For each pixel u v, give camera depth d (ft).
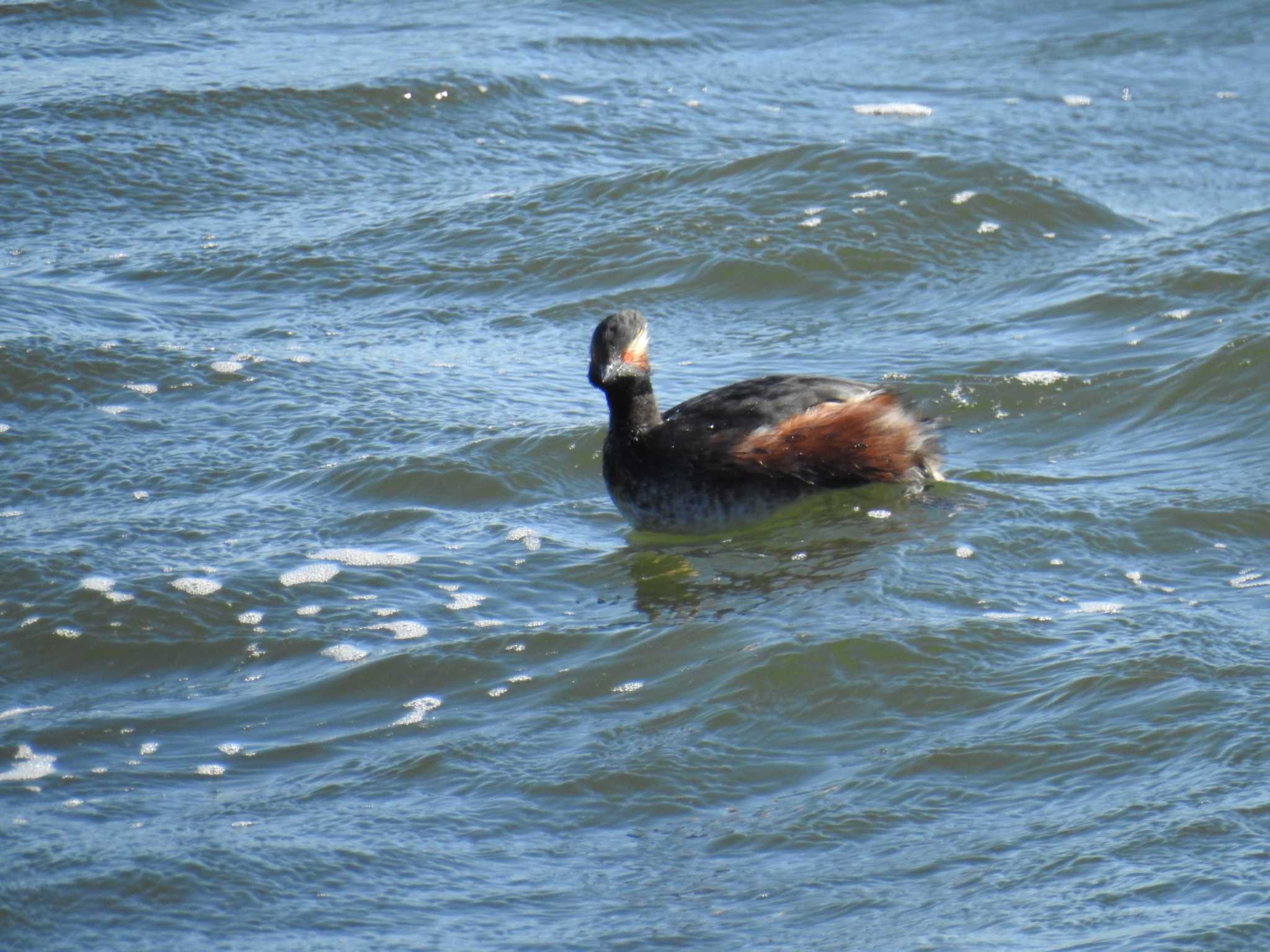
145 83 74.90
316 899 25.66
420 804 28.53
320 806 28.63
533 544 39.63
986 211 61.11
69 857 26.96
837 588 35.58
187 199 65.87
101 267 59.57
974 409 46.21
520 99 74.95
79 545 39.40
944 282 56.90
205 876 26.30
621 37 84.58
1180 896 23.86
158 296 57.31
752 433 39.65
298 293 57.72
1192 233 58.75
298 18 87.25
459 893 25.76
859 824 27.02
